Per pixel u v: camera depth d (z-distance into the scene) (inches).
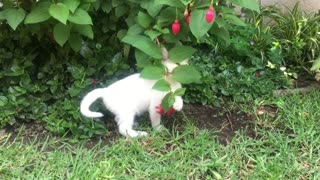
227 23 54.6
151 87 46.1
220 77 57.1
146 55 45.9
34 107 50.6
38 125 50.2
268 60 62.9
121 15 51.3
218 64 59.7
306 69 65.6
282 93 59.1
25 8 48.7
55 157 45.0
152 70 44.2
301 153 47.2
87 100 46.1
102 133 48.0
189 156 45.6
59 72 52.8
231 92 56.5
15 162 44.5
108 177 42.6
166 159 45.4
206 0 43.7
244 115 53.9
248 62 61.9
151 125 49.8
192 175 43.8
